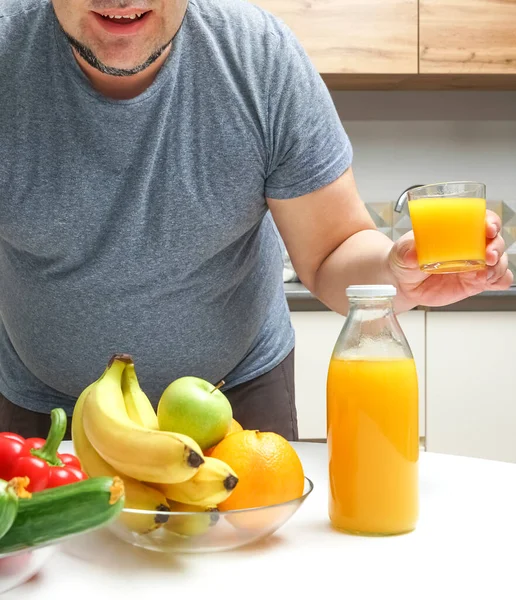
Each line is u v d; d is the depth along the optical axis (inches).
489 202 117.5
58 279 44.0
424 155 118.7
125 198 41.8
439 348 91.5
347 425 28.3
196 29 41.7
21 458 26.5
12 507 20.5
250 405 52.3
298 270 49.3
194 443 25.0
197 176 42.1
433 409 92.0
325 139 44.0
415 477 28.5
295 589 23.3
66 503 21.5
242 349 49.6
